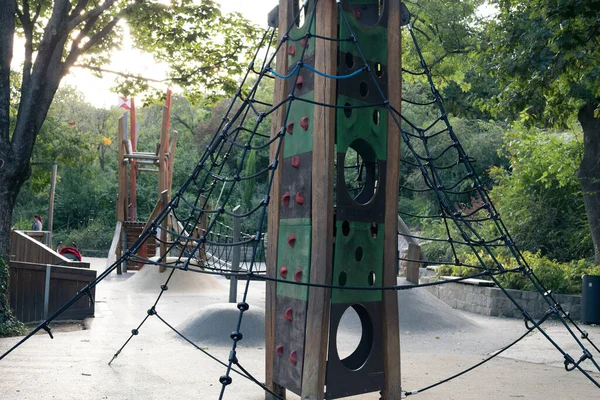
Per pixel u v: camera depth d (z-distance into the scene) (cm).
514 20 1142
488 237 1897
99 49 1299
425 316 1070
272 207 500
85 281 1129
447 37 1900
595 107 1379
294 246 471
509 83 1348
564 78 1177
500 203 1942
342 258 449
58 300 1113
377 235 473
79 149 2747
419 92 3462
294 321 463
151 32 1255
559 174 1612
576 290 1321
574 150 1619
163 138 2314
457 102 2184
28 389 539
